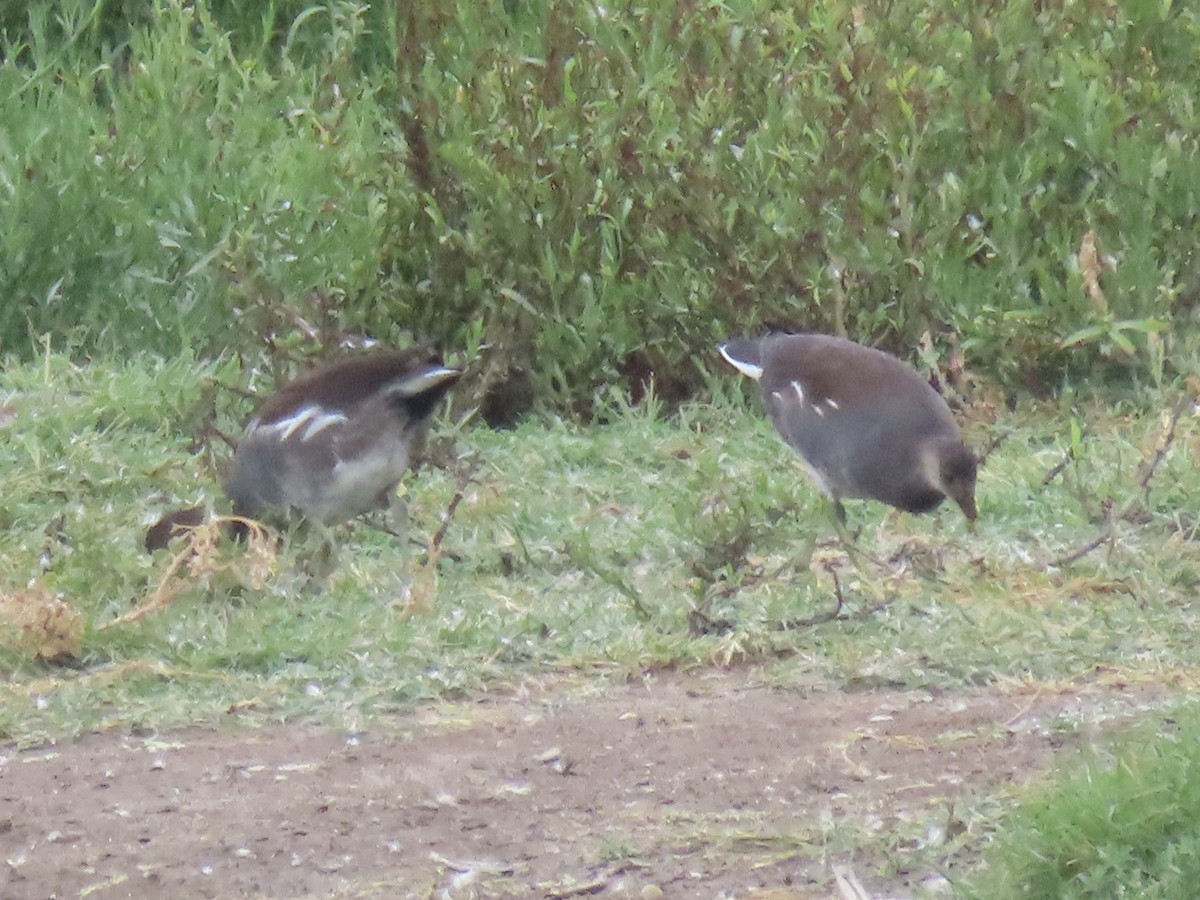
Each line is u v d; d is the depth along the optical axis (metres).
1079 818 7.04
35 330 15.23
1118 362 14.40
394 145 15.62
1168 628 10.09
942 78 14.66
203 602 10.59
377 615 10.39
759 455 13.27
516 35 15.69
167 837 7.88
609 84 14.93
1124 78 14.95
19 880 7.52
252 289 14.34
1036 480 12.38
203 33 19.08
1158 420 13.35
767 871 7.42
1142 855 6.95
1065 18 15.10
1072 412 13.74
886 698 9.31
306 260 15.09
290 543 11.29
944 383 13.98
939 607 10.38
